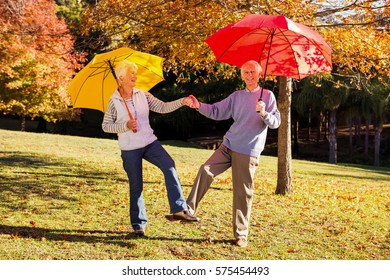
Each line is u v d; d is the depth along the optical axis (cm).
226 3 926
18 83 2342
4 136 2103
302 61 625
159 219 738
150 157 600
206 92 3278
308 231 732
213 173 592
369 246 677
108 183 1074
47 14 2022
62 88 2406
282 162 1078
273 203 946
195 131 4122
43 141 2028
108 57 573
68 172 1214
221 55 621
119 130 584
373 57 1024
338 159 3625
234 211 612
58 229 652
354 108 2991
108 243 596
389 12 912
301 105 2947
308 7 927
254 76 588
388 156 3719
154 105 618
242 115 588
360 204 1083
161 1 1005
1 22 1820
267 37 612
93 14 1087
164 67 1213
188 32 992
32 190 938
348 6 948
